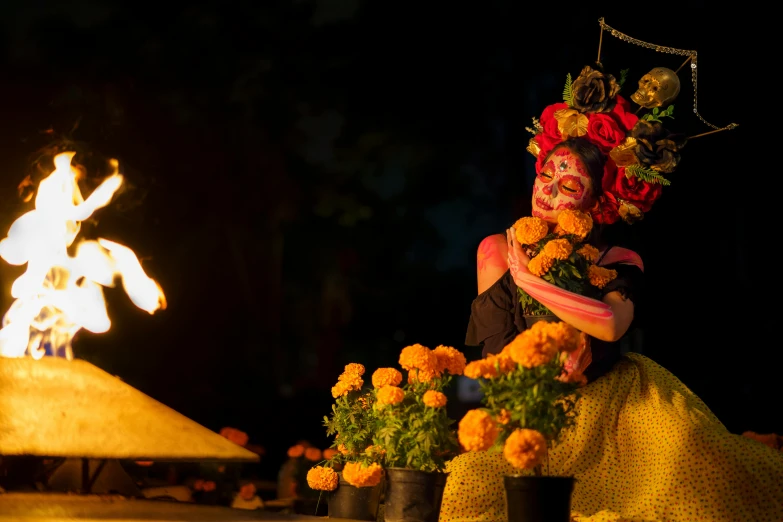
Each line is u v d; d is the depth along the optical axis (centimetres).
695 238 1191
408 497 357
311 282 1647
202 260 1431
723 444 418
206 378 1364
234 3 1509
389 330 1673
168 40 1470
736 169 1177
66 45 1390
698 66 1190
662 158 457
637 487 430
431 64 1584
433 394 357
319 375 1592
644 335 1198
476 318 458
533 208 471
